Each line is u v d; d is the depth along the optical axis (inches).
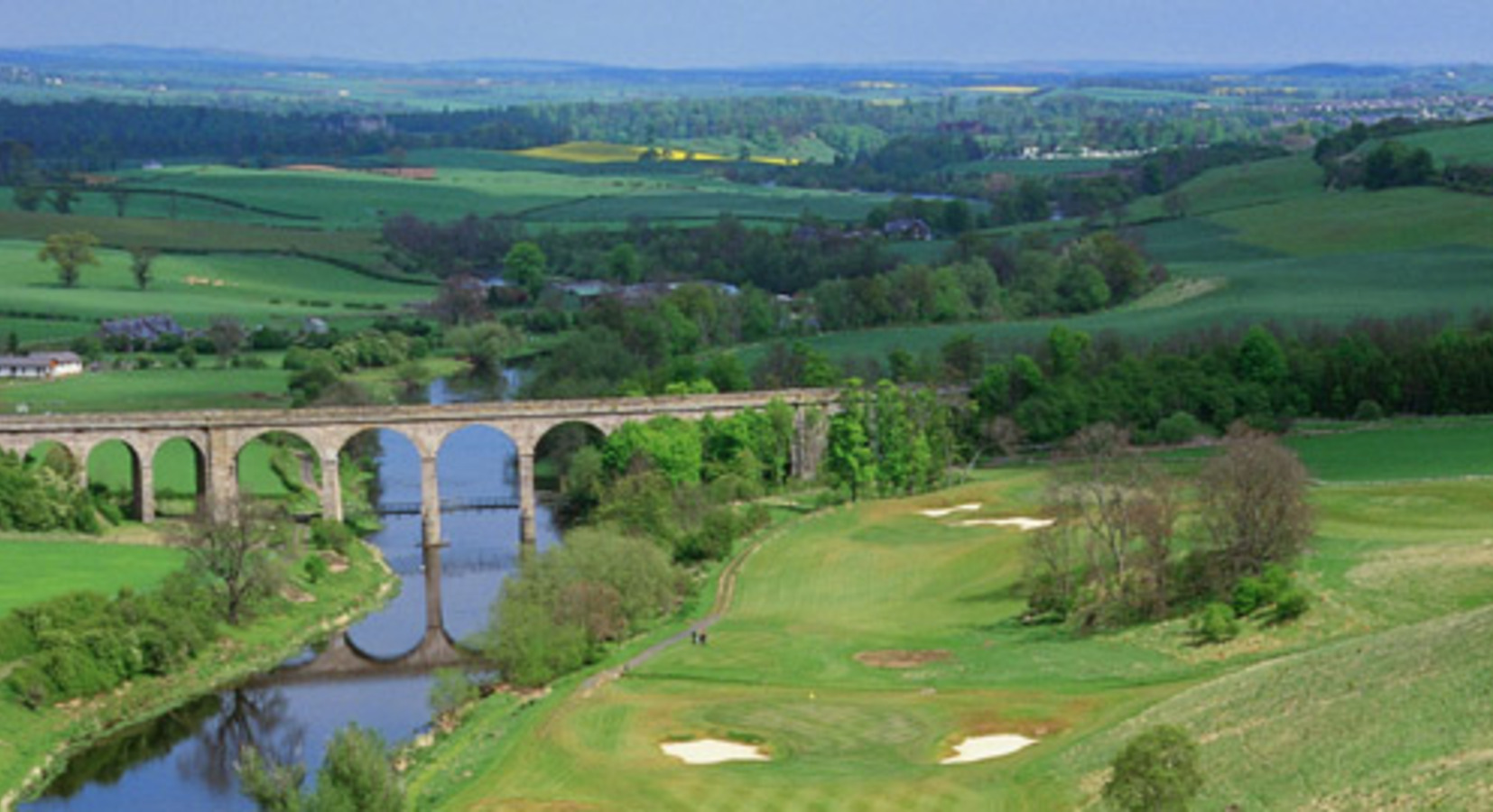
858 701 5516.7
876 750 5007.4
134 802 5187.0
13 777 5369.1
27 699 5821.9
